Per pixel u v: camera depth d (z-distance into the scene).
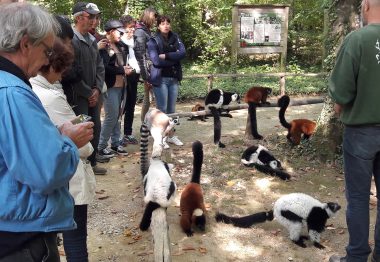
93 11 4.48
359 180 3.06
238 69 13.43
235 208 4.56
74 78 4.14
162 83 6.16
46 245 1.83
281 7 11.74
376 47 2.85
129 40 6.52
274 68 13.44
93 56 4.63
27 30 1.67
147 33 6.27
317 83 11.20
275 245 3.88
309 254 3.73
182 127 7.67
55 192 1.77
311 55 14.59
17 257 1.75
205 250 3.78
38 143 1.62
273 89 10.58
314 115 8.74
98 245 3.89
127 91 6.47
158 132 4.74
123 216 4.43
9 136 1.59
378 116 2.92
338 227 4.17
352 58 2.88
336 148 5.64
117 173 5.57
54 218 1.76
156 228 3.51
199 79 11.50
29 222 1.72
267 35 11.81
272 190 5.00
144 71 6.18
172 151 6.33
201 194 4.17
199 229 4.09
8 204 1.65
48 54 1.80
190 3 13.96
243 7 11.51
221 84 11.05
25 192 1.67
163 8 13.95
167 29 6.07
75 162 1.75
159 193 3.78
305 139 6.09
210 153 6.16
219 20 14.70
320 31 14.25
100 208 4.61
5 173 1.65
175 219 4.36
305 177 5.32
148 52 6.07
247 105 6.66
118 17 14.27
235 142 6.63
